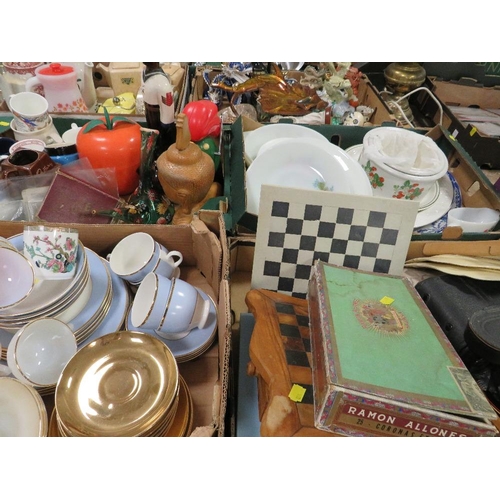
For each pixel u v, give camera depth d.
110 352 0.68
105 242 0.94
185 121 0.94
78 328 0.75
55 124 1.29
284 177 1.08
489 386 0.71
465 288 0.87
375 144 1.09
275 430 0.60
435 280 0.89
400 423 0.57
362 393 0.54
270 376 0.66
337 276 0.75
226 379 0.65
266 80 1.44
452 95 2.00
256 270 0.89
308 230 0.84
